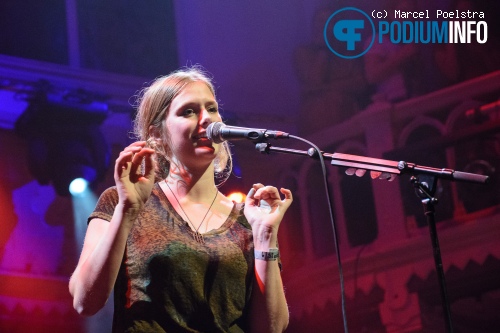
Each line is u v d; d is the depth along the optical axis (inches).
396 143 279.1
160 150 98.9
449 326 93.0
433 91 279.4
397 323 263.7
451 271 253.9
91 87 283.4
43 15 287.4
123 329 87.4
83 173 273.3
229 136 93.5
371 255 273.9
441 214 258.4
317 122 308.2
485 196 251.3
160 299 87.0
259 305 93.7
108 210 92.5
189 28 320.2
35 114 269.6
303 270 292.4
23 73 272.2
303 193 300.2
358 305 275.0
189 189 96.4
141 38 307.7
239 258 91.9
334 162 94.5
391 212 271.4
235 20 328.5
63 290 269.0
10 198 267.4
